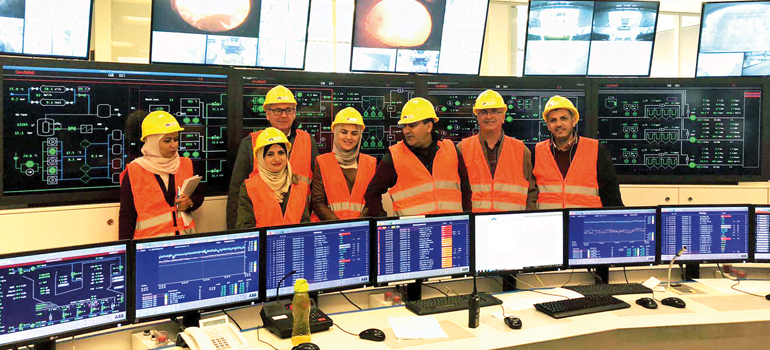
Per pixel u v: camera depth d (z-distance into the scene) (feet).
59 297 6.26
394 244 8.64
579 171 12.24
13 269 5.95
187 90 13.00
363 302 8.88
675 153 15.20
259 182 10.81
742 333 7.99
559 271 10.05
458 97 14.84
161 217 11.44
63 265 6.28
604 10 14.71
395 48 14.33
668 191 15.08
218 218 13.23
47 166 11.86
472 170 12.89
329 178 12.39
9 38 11.30
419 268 8.82
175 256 7.04
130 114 12.57
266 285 7.74
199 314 7.41
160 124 11.31
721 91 15.03
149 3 17.13
